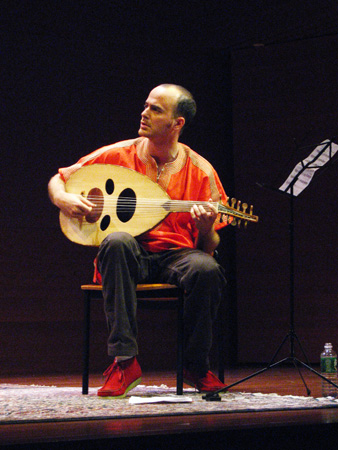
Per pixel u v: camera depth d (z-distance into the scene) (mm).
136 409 2504
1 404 2678
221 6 5449
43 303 5324
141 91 5852
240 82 6191
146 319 5637
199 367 3148
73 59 5559
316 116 5945
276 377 4438
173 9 5512
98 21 5629
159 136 3246
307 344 5863
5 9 5320
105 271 2947
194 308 3021
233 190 6148
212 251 3283
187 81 6082
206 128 6121
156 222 3135
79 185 3197
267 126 6082
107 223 3160
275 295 5961
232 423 2191
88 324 3230
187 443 2014
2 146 5242
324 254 5879
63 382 4289
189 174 3361
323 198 5887
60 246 5418
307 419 2309
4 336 5184
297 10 5480
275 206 5996
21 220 5289
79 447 1871
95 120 5613
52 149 5418
